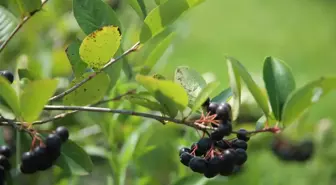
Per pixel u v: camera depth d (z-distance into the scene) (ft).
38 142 2.96
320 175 4.95
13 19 3.32
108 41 2.74
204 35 12.87
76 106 2.88
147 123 3.76
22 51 4.19
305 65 11.96
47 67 3.91
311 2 14.90
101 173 4.17
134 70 3.49
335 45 12.80
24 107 2.63
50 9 4.36
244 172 4.31
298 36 13.24
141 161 3.89
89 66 2.79
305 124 4.62
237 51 12.27
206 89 2.67
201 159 2.71
